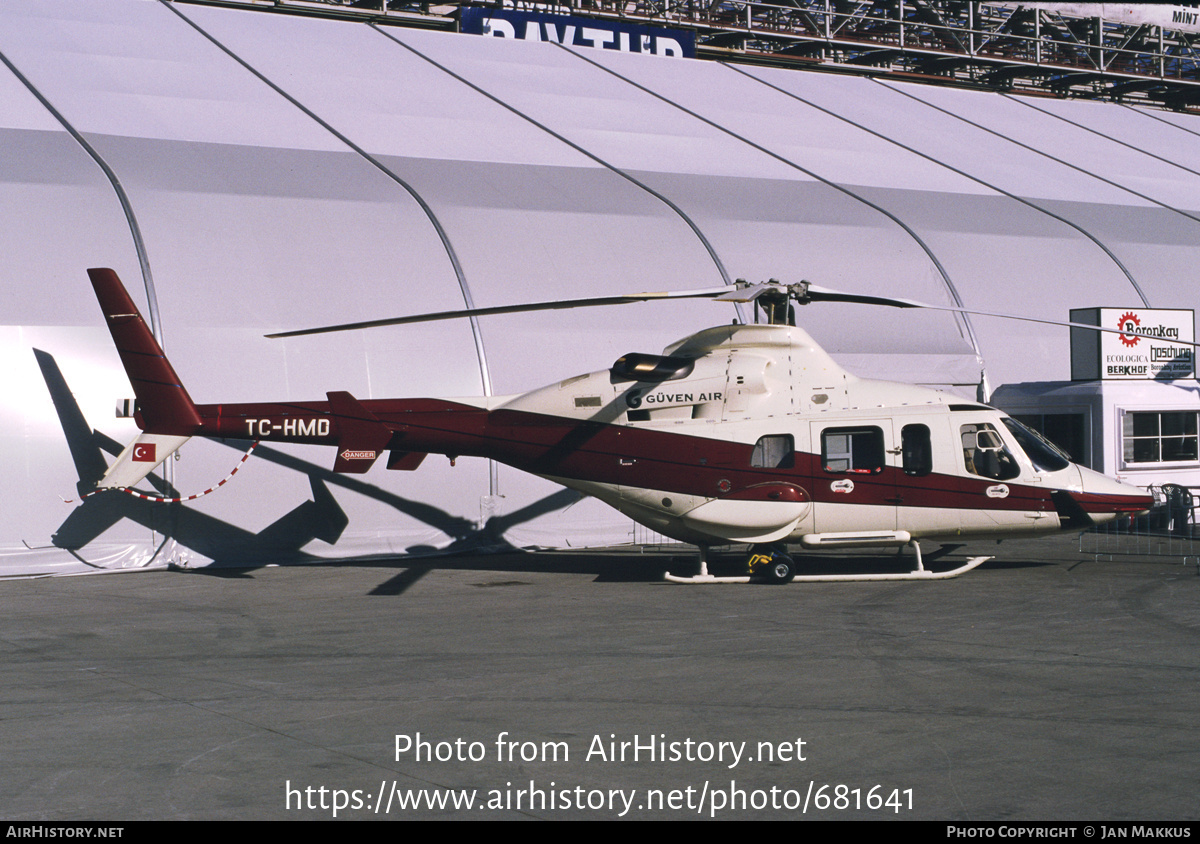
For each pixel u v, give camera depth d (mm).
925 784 7297
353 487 20062
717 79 35938
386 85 29172
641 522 17281
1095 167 34438
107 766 7805
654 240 23625
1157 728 8461
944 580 16625
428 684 10250
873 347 23234
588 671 10727
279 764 7852
